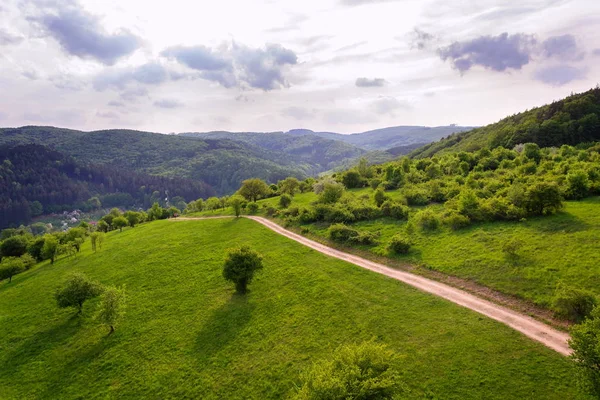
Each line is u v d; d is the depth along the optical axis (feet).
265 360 109.81
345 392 60.90
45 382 117.80
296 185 435.53
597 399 72.59
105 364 121.70
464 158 355.56
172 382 107.65
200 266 201.26
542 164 270.26
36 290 206.08
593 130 455.63
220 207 451.12
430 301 122.11
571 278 114.21
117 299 140.05
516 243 134.10
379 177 373.20
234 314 140.87
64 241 334.85
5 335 153.69
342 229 208.95
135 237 306.96
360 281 148.05
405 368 93.71
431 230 185.37
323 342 112.37
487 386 83.20
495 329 101.14
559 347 90.43
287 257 193.36
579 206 172.04
